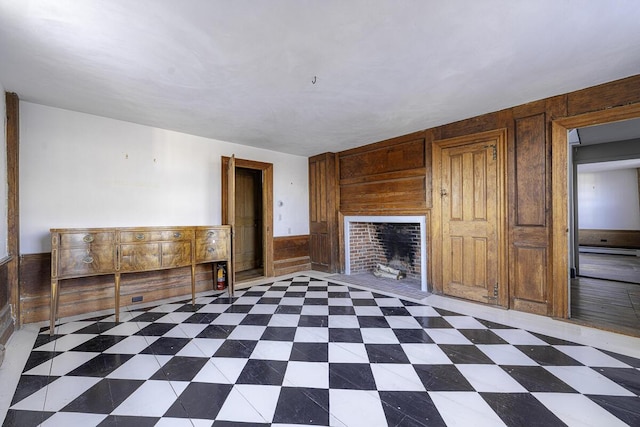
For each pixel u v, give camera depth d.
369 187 4.67
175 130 3.88
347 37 1.90
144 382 1.89
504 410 1.61
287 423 1.52
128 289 3.45
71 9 1.59
